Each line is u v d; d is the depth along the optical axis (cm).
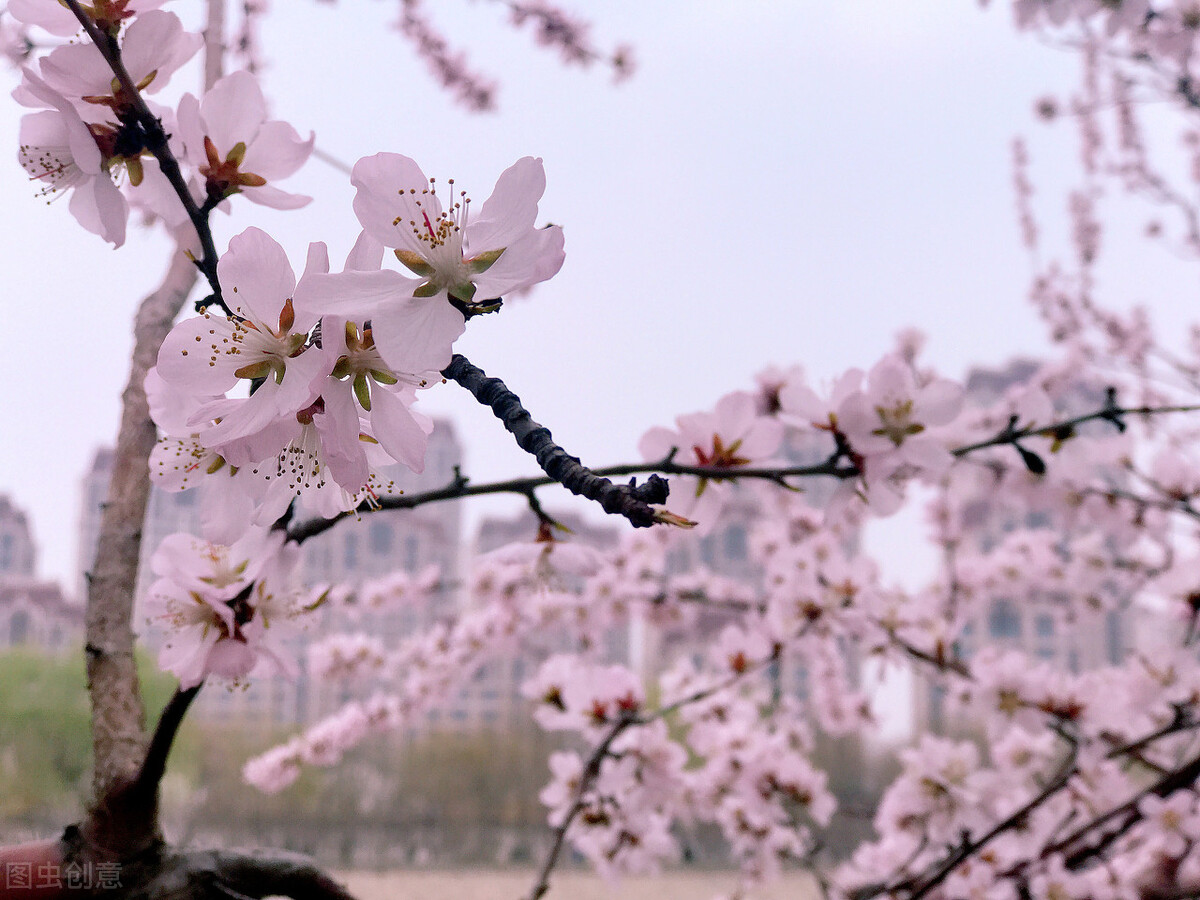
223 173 130
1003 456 393
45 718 3578
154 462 111
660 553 514
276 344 91
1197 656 330
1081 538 502
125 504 175
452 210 88
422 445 89
